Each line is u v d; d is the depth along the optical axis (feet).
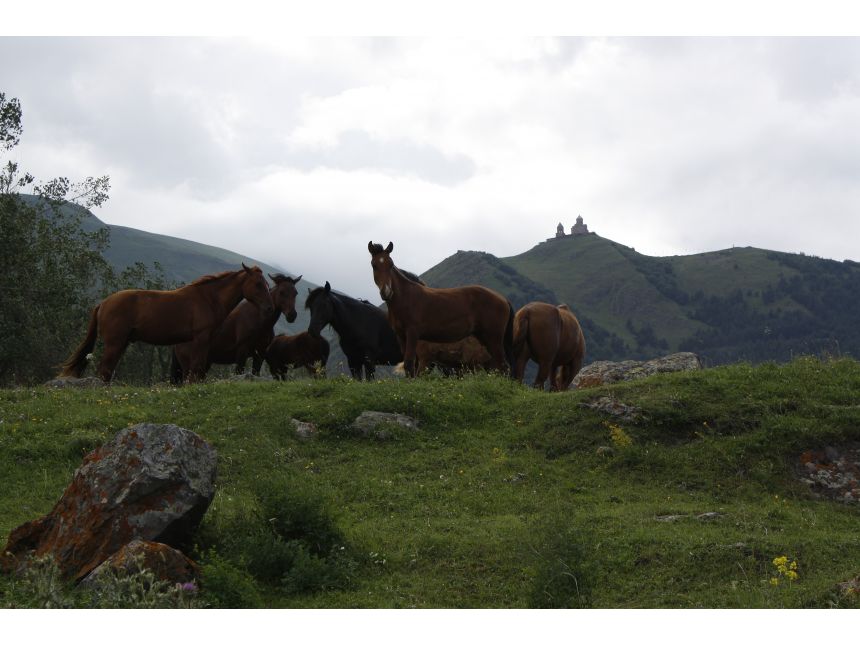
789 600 26.86
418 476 43.11
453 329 61.26
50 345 109.70
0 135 111.14
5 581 27.55
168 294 61.46
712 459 43.88
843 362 54.24
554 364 69.56
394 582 30.25
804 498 41.16
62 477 41.52
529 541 30.83
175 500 29.14
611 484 42.55
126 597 24.41
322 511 32.71
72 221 126.82
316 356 75.05
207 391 53.26
